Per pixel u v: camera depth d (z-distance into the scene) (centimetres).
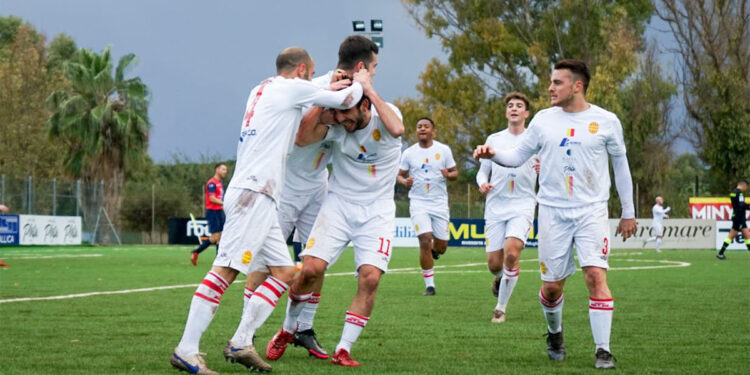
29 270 2291
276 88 752
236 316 1160
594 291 782
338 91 762
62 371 719
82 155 5794
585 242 793
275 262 761
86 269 2353
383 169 812
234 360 727
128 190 6769
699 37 5844
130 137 5738
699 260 3044
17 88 6481
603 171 809
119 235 5797
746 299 1452
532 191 1295
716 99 5747
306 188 890
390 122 777
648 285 1786
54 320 1102
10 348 853
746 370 747
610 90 5547
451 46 6550
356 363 774
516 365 777
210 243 2633
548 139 815
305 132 802
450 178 1608
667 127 5856
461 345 909
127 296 1464
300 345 834
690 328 1053
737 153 5694
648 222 4453
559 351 816
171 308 1261
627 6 6269
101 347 863
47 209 4931
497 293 1363
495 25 6256
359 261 801
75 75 5662
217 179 2630
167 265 2602
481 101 6488
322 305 1324
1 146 6316
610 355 765
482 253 3719
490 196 1315
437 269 2450
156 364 759
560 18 6238
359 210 805
